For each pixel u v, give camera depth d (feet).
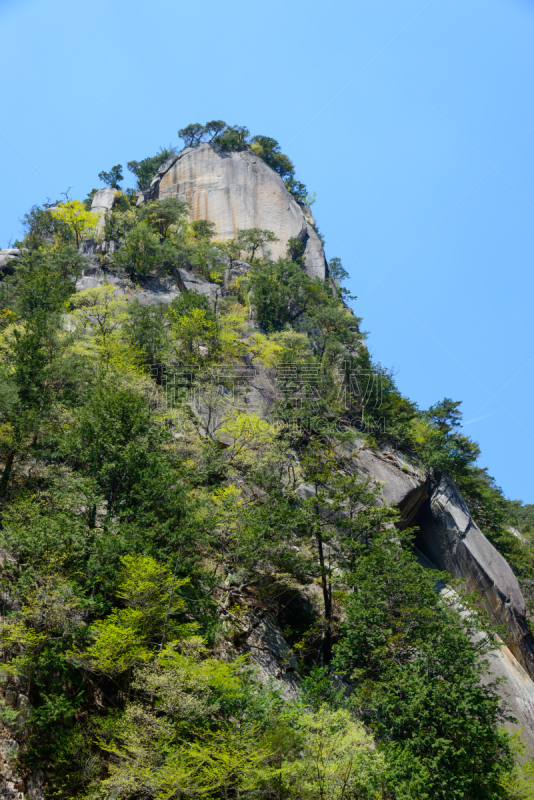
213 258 236.43
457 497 175.94
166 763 55.52
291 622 105.60
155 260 209.67
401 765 70.59
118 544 72.69
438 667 83.46
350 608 94.99
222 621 83.92
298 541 107.04
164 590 69.62
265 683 84.58
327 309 201.26
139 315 151.12
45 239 217.15
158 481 82.02
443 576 102.22
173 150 340.18
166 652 61.72
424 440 180.34
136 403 93.81
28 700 63.82
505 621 156.66
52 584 66.28
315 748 59.88
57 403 100.42
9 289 168.86
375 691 81.00
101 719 64.34
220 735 59.31
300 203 358.64
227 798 57.88
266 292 205.36
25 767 59.52
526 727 121.70
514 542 198.49
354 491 114.52
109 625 61.77
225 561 102.12
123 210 267.80
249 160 319.47
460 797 71.46
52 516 75.10
